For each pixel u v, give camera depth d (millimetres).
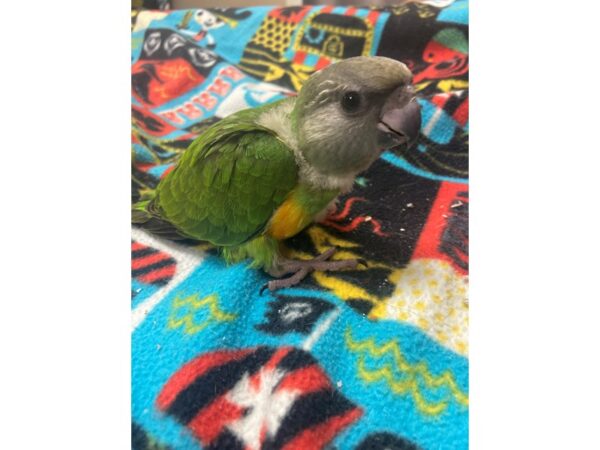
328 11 386
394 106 167
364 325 183
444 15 355
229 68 374
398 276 202
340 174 186
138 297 200
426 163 275
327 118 171
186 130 328
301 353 171
